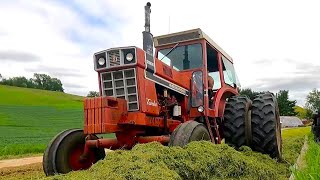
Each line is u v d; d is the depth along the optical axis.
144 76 5.12
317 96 88.94
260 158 6.03
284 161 6.62
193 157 4.37
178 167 4.04
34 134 27.61
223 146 5.10
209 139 5.52
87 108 4.93
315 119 15.58
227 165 4.71
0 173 7.38
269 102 6.63
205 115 6.03
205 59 6.46
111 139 5.34
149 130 5.61
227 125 6.44
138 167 3.61
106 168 3.63
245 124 6.37
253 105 6.67
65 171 5.10
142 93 5.03
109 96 5.04
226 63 7.63
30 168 8.11
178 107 5.89
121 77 5.10
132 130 5.19
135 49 5.00
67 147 5.22
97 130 4.82
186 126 5.12
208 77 6.79
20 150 14.29
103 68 5.15
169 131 5.69
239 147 6.39
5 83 120.94
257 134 6.47
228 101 6.74
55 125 37.91
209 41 6.81
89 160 5.46
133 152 4.09
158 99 5.54
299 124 46.22
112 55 5.11
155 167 3.67
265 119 6.47
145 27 5.58
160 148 4.30
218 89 6.78
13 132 28.98
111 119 4.85
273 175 5.30
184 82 6.19
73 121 43.09
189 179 4.07
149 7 5.65
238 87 8.31
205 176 4.25
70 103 70.25
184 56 6.66
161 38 6.89
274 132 6.43
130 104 5.06
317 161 4.72
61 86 129.12
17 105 61.69
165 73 5.64
